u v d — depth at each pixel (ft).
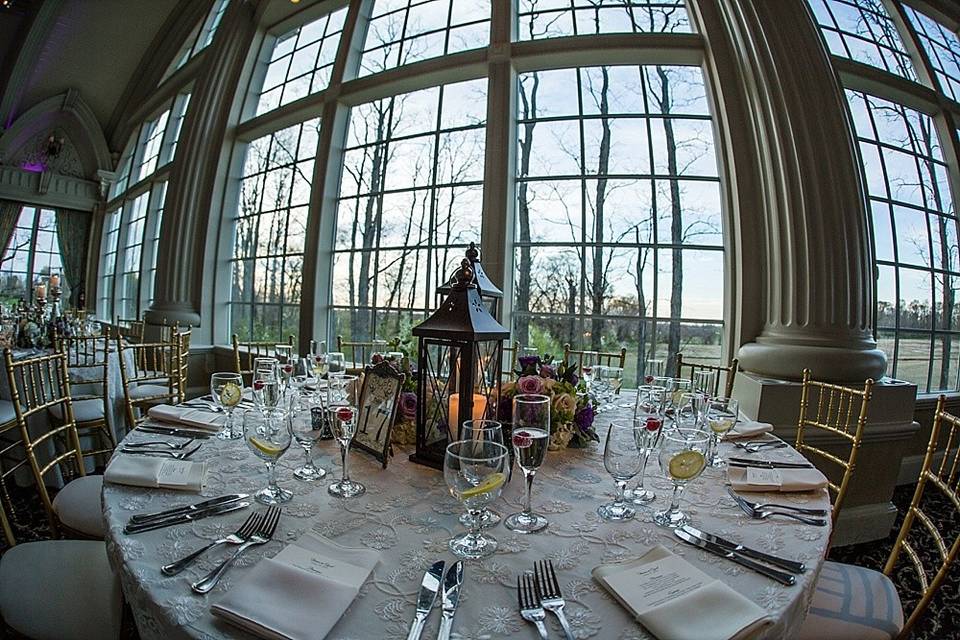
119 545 2.76
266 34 16.99
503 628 2.15
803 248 8.41
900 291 10.75
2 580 3.68
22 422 4.95
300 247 14.73
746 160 9.62
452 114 12.46
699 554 2.87
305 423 3.92
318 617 2.13
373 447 4.39
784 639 2.33
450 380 4.12
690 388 6.07
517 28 11.97
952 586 6.95
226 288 16.72
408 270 12.64
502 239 11.00
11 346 10.61
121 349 8.89
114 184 29.81
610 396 6.66
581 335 11.02
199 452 4.43
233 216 16.84
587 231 11.03
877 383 8.32
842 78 10.61
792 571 2.68
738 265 9.51
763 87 9.02
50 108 27.20
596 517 3.34
